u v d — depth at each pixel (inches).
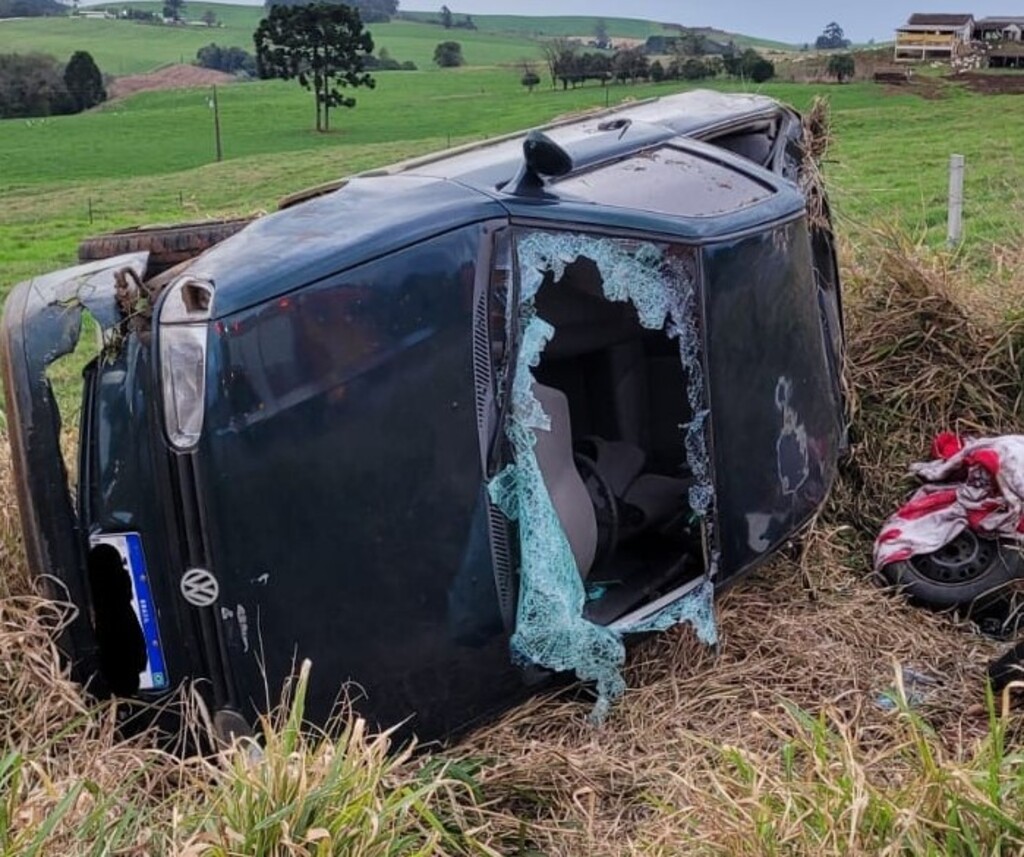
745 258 164.4
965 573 180.7
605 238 152.4
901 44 3100.4
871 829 111.0
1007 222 327.0
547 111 2947.8
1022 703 152.9
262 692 133.8
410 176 159.6
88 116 3582.7
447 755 143.4
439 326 139.3
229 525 130.4
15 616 146.0
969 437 216.1
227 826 110.3
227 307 131.0
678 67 2987.2
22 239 1402.6
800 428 174.6
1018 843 107.7
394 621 138.2
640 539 180.9
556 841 130.6
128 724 141.3
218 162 2449.6
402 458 137.0
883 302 233.5
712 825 116.0
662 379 182.4
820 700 156.8
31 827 109.5
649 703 155.9
